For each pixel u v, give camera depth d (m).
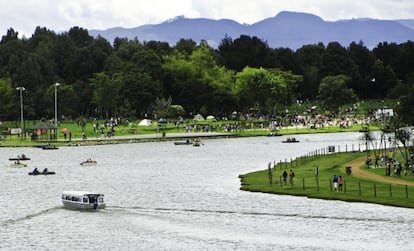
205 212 183.25
